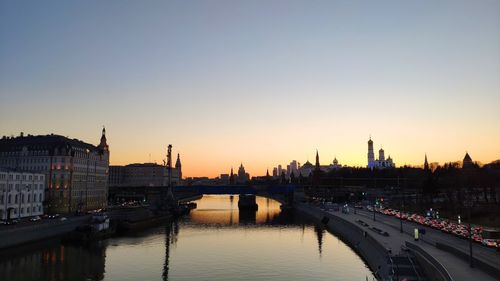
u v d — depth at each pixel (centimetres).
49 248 14962
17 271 11381
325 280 10806
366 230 15162
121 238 18362
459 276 7556
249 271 11894
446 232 14725
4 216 17225
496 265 8062
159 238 18450
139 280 10950
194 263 12988
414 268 9456
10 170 18212
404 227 16725
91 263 12738
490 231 11631
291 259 13550
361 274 11375
